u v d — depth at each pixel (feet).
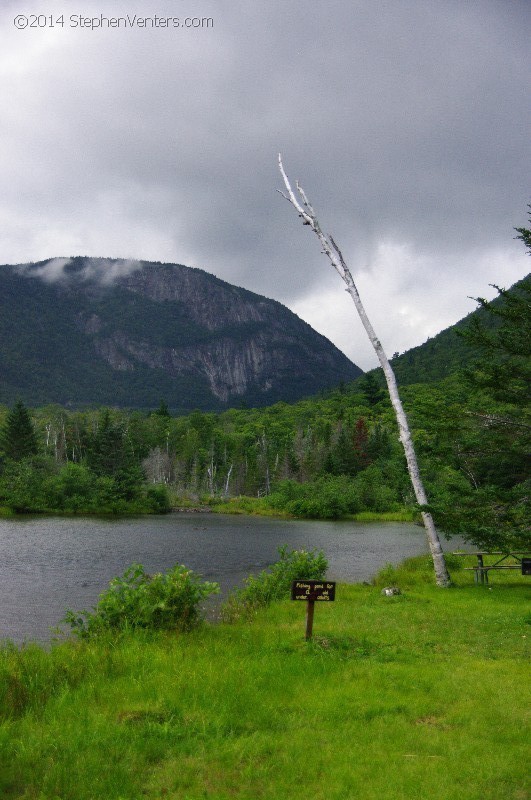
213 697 23.31
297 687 25.03
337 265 66.39
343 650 32.30
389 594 52.80
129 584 38.27
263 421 507.30
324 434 391.45
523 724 21.01
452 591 54.80
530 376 56.03
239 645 32.48
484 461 62.90
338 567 89.10
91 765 17.52
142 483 257.96
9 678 24.99
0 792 16.47
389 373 62.95
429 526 59.36
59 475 231.09
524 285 55.83
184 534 144.66
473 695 24.16
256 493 335.26
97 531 147.33
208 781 16.97
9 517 190.60
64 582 71.82
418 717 22.09
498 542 53.62
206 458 370.73
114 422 342.44
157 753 18.61
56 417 390.21
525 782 16.80
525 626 38.73
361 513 233.55
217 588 37.35
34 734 19.81
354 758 18.31
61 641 41.86
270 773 17.40
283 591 53.26
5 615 53.26
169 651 30.22
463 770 17.49
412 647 33.30
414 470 60.29
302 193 67.67
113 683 25.68
